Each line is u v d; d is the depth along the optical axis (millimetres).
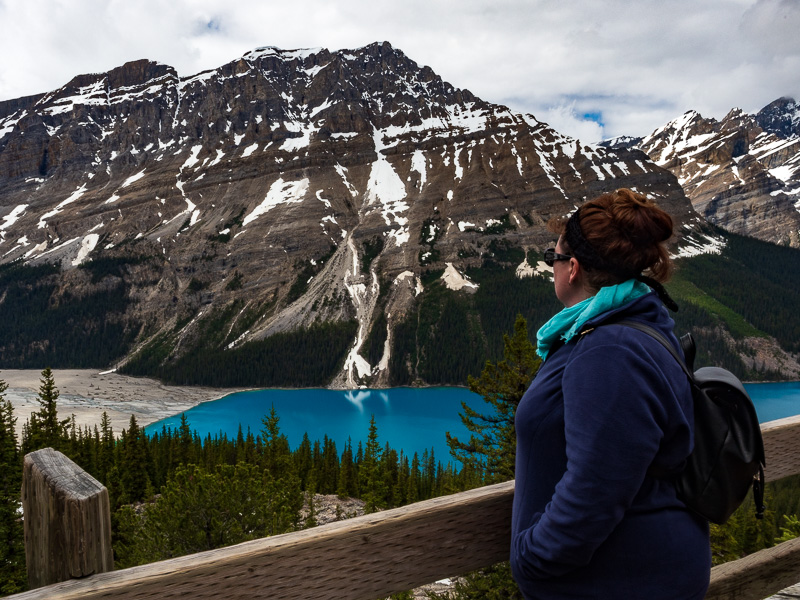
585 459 1907
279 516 16781
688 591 2082
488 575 11391
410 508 2357
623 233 2160
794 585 3705
